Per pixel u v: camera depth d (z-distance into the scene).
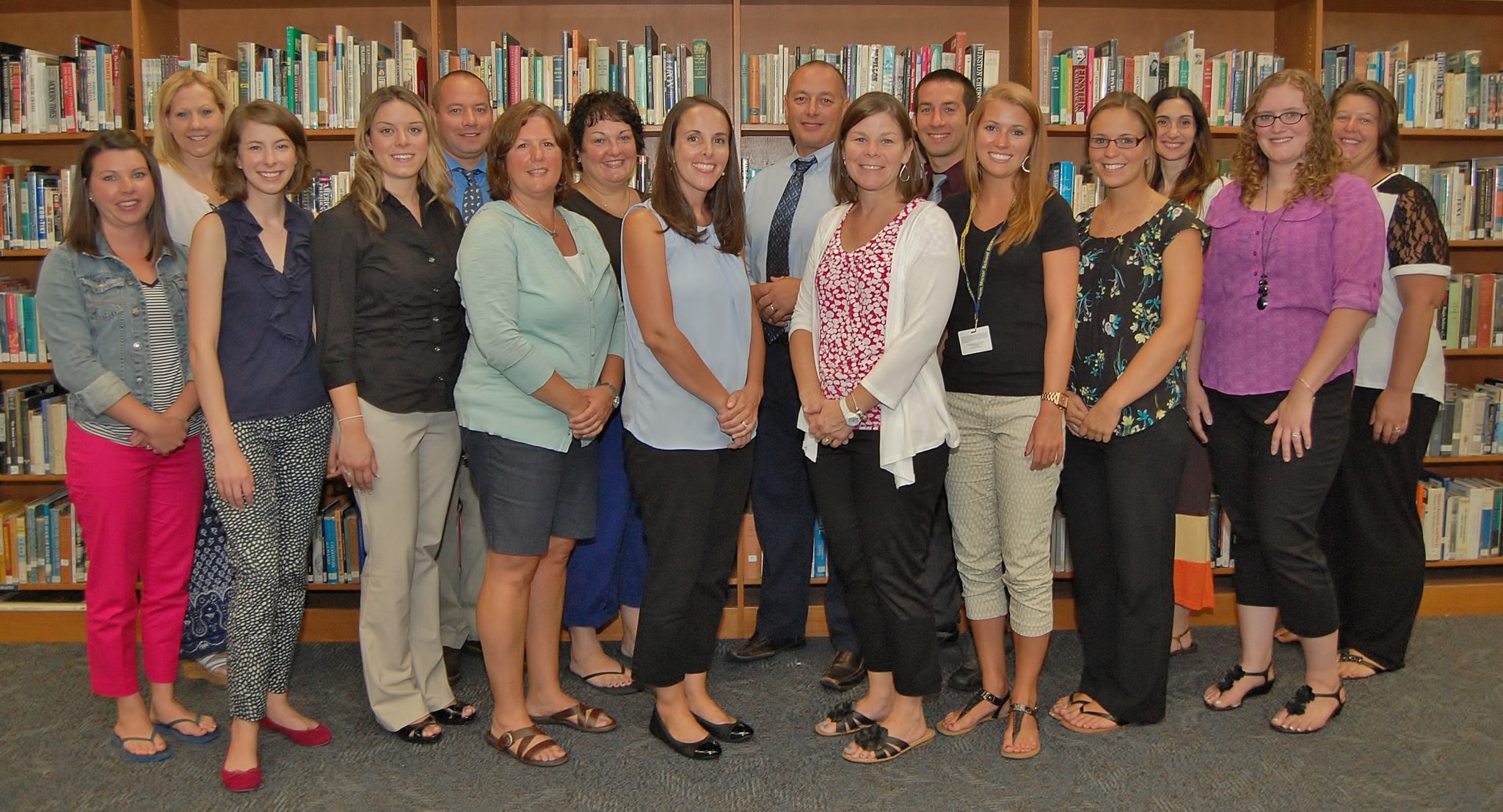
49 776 2.52
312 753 2.62
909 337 2.29
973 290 2.52
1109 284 2.56
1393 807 2.33
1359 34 3.99
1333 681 2.76
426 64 3.59
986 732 2.71
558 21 3.91
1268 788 2.42
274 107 2.41
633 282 2.34
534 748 2.55
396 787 2.45
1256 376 2.68
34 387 3.69
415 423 2.54
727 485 2.51
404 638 2.66
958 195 2.65
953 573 3.28
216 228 2.38
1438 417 3.76
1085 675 2.81
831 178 2.60
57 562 3.56
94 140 2.40
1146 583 2.60
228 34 3.83
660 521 2.46
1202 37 3.95
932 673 2.52
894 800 2.38
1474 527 3.73
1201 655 3.30
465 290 2.38
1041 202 2.42
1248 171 2.72
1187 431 2.58
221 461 2.39
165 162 2.86
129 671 2.59
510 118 2.42
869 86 3.64
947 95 3.05
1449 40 4.01
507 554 2.49
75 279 2.42
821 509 2.52
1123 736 2.69
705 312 2.40
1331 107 3.05
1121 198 2.60
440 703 2.79
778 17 3.92
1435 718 2.78
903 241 2.35
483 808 2.36
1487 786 2.42
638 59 3.64
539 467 2.46
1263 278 2.67
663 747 2.65
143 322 2.49
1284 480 2.64
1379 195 3.02
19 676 3.17
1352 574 3.13
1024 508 2.53
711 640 2.63
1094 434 2.54
